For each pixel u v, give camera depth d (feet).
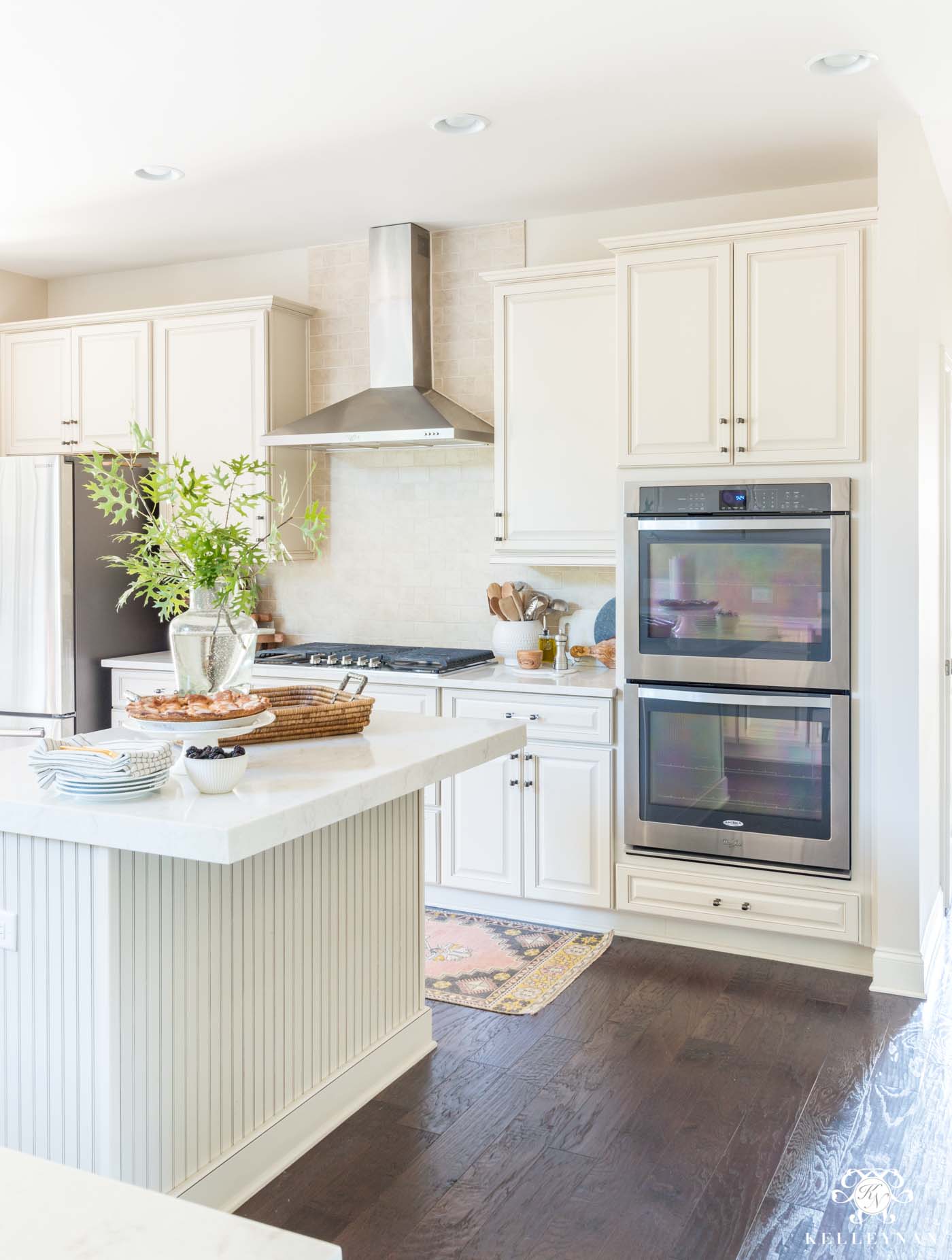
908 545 10.87
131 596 15.79
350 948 8.69
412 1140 8.19
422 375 14.85
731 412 11.71
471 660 14.06
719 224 12.77
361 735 8.87
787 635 11.46
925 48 9.39
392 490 15.71
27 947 6.71
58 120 11.04
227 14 8.79
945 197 13.01
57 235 15.16
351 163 12.30
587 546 13.15
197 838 5.91
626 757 12.34
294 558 15.76
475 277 14.88
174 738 7.18
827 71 9.87
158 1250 2.34
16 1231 2.40
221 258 16.53
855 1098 8.79
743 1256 6.78
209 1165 7.18
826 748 11.34
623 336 12.21
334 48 9.41
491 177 12.84
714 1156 7.94
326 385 15.90
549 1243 6.92
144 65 9.75
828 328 11.26
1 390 16.81
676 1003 10.75
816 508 11.27
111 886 6.34
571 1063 9.45
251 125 11.19
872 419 11.14
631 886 12.43
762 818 11.69
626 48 9.41
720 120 11.07
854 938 11.39
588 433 13.08
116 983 6.41
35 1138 6.76
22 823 6.50
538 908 13.14
